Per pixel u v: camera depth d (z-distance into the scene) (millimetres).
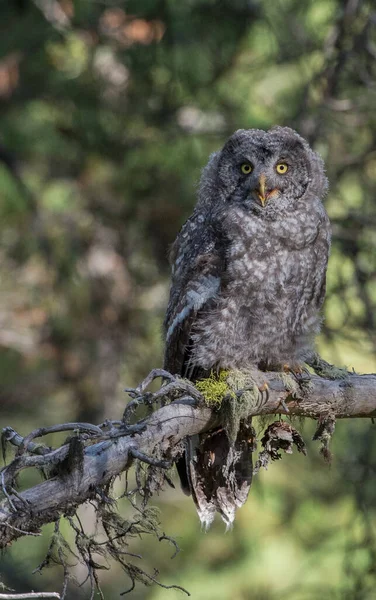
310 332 8594
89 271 16109
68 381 16906
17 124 15055
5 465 6020
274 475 15930
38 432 5926
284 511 15844
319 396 7738
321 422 7875
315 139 12914
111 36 14867
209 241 8445
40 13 14547
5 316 16641
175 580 16703
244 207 8430
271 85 15391
